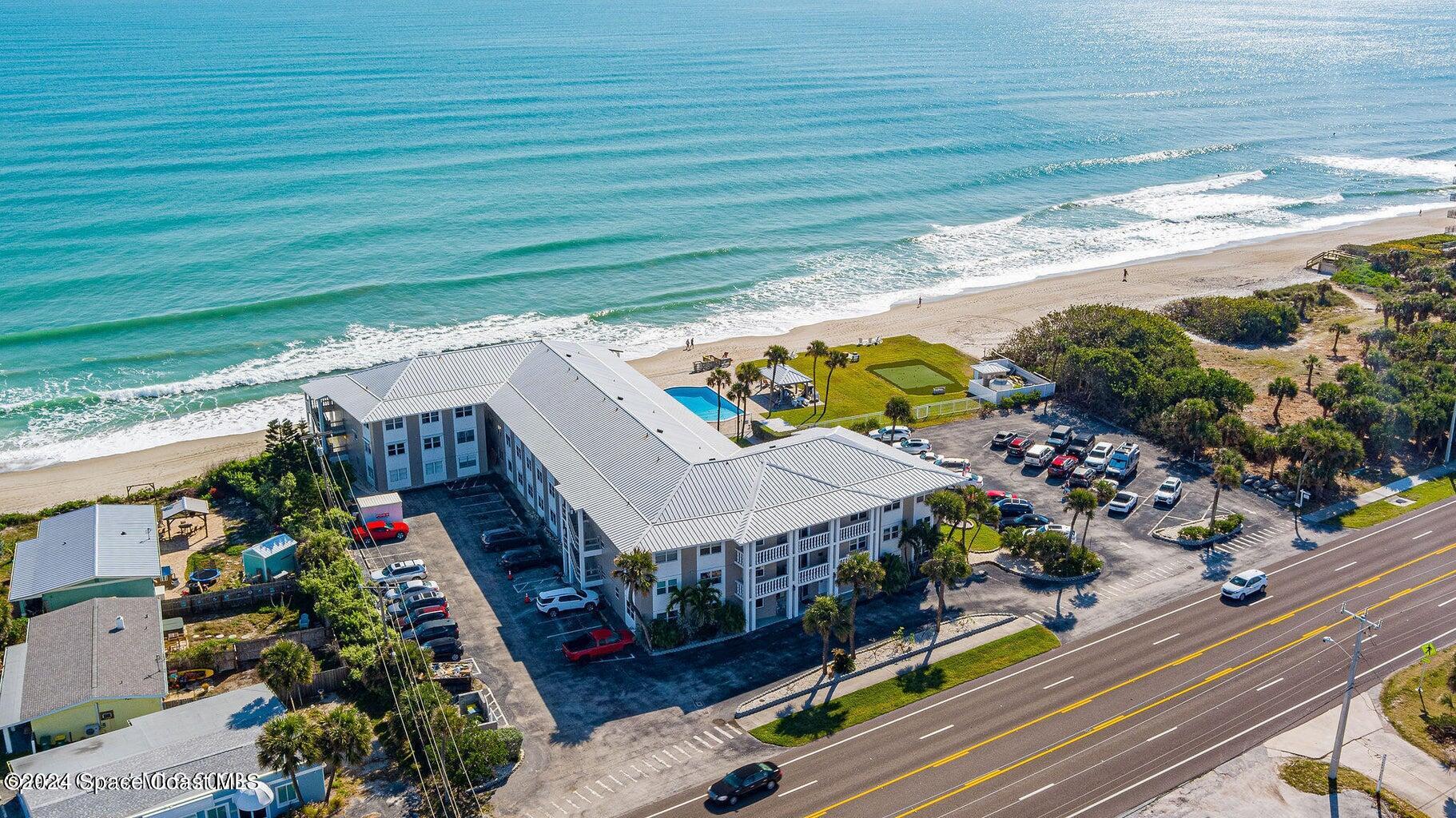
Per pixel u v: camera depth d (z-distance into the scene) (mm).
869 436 108312
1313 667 75125
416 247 182750
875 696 72125
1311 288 166500
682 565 78000
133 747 62812
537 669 75562
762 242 193750
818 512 80938
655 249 187375
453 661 76375
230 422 123312
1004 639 78750
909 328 154750
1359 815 61281
